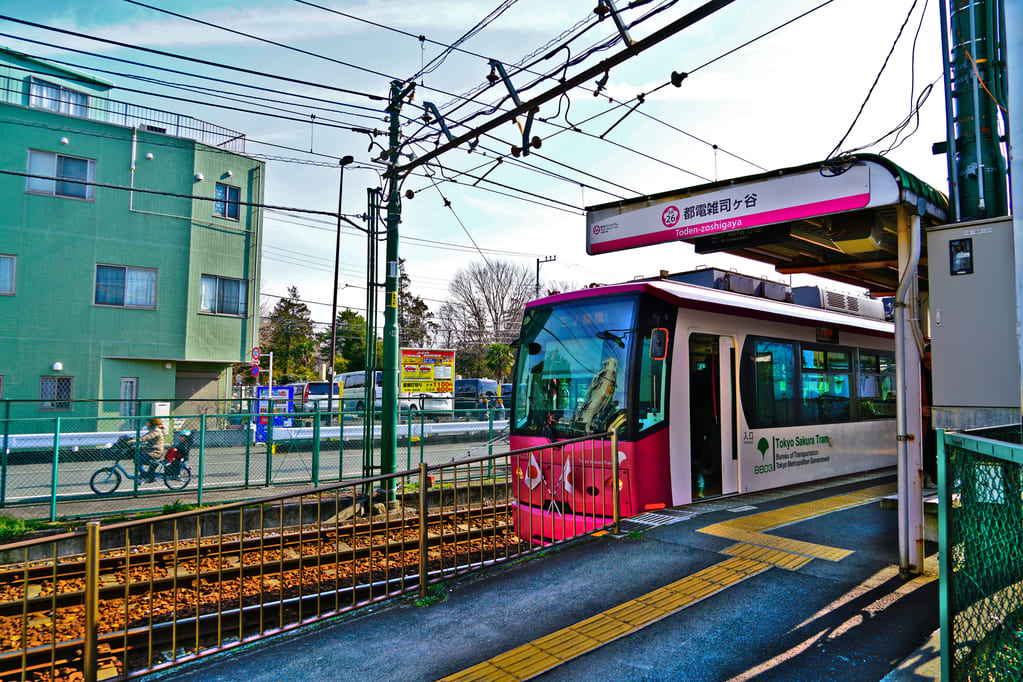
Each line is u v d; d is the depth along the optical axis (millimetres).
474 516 11641
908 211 5289
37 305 20859
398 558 8758
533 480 8281
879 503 7895
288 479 13812
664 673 3799
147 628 6219
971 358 4965
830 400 10711
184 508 10836
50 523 10094
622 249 6855
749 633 4270
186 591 7656
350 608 5062
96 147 21922
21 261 20656
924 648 3912
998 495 2496
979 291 4961
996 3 5551
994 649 2566
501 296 58656
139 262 22594
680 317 8312
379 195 12852
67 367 21234
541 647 4223
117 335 22141
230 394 25406
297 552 9070
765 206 5750
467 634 4504
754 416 9086
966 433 3152
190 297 23453
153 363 22938
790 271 7910
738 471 8703
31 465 11305
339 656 4254
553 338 8625
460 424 19484
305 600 6957
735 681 3668
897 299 5332
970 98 5555
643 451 7590
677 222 6367
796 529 6613
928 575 5148
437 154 10672
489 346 57562
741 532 6520
